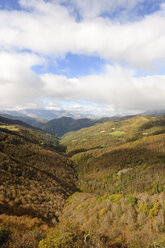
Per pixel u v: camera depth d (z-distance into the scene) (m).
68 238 11.05
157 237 13.29
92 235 13.64
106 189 76.88
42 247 9.92
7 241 10.49
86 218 23.97
